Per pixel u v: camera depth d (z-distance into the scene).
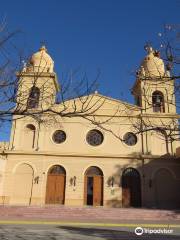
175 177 30.98
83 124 32.84
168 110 32.84
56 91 8.09
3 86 7.11
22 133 32.38
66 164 31.38
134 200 30.64
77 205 29.91
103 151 32.00
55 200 30.30
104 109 32.94
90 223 20.61
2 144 32.19
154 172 31.17
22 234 14.77
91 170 31.52
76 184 30.70
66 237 14.10
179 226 19.61
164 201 30.28
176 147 32.00
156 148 32.19
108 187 30.70
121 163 31.62
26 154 31.33
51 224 19.92
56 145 32.03
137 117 32.16
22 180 30.62
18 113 7.12
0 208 24.53
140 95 33.22
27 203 29.73
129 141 32.44
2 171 30.50
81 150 31.95
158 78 8.89
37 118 7.93
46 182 30.80
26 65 8.66
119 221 22.23
